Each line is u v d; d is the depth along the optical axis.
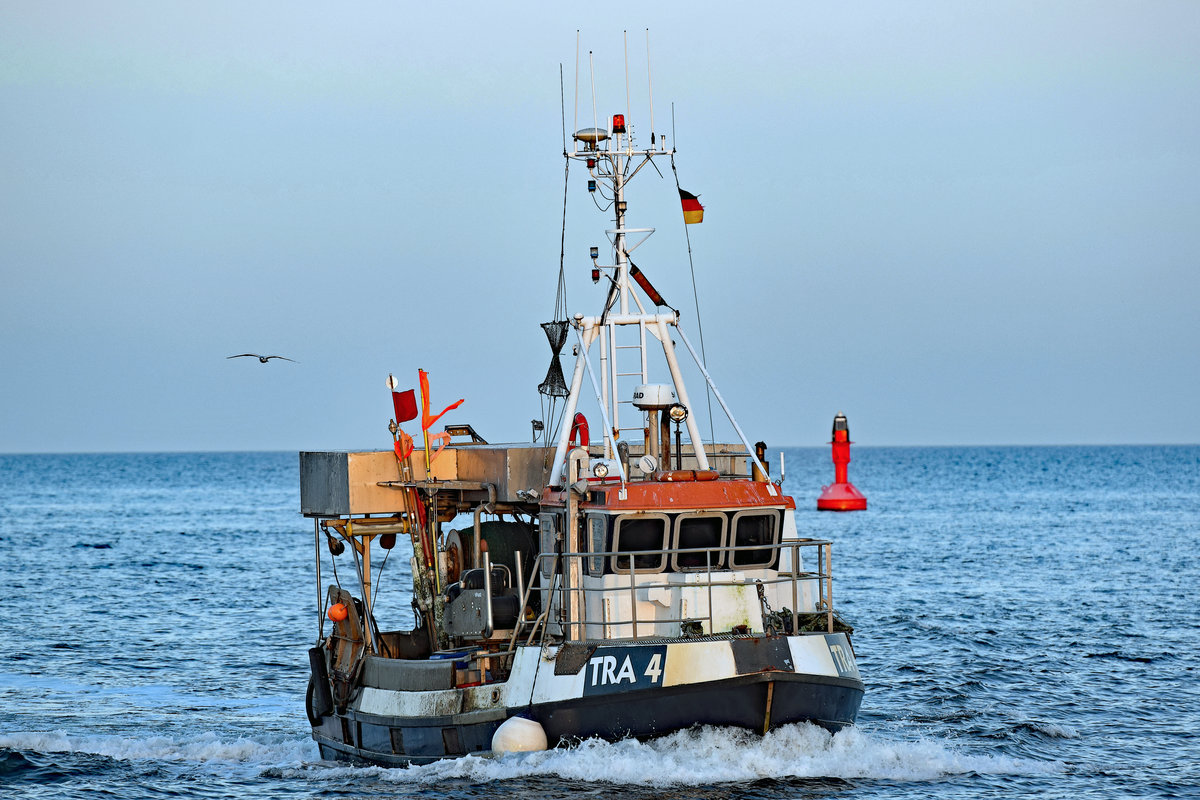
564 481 64.75
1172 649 108.06
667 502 59.91
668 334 66.56
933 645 112.25
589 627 60.97
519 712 59.75
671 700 56.91
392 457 71.25
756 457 63.81
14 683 99.38
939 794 59.38
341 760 70.25
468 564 69.69
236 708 89.25
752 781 57.47
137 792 64.19
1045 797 60.34
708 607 59.03
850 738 62.00
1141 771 66.25
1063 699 86.94
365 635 69.06
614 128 66.06
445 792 57.44
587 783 56.94
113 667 106.81
